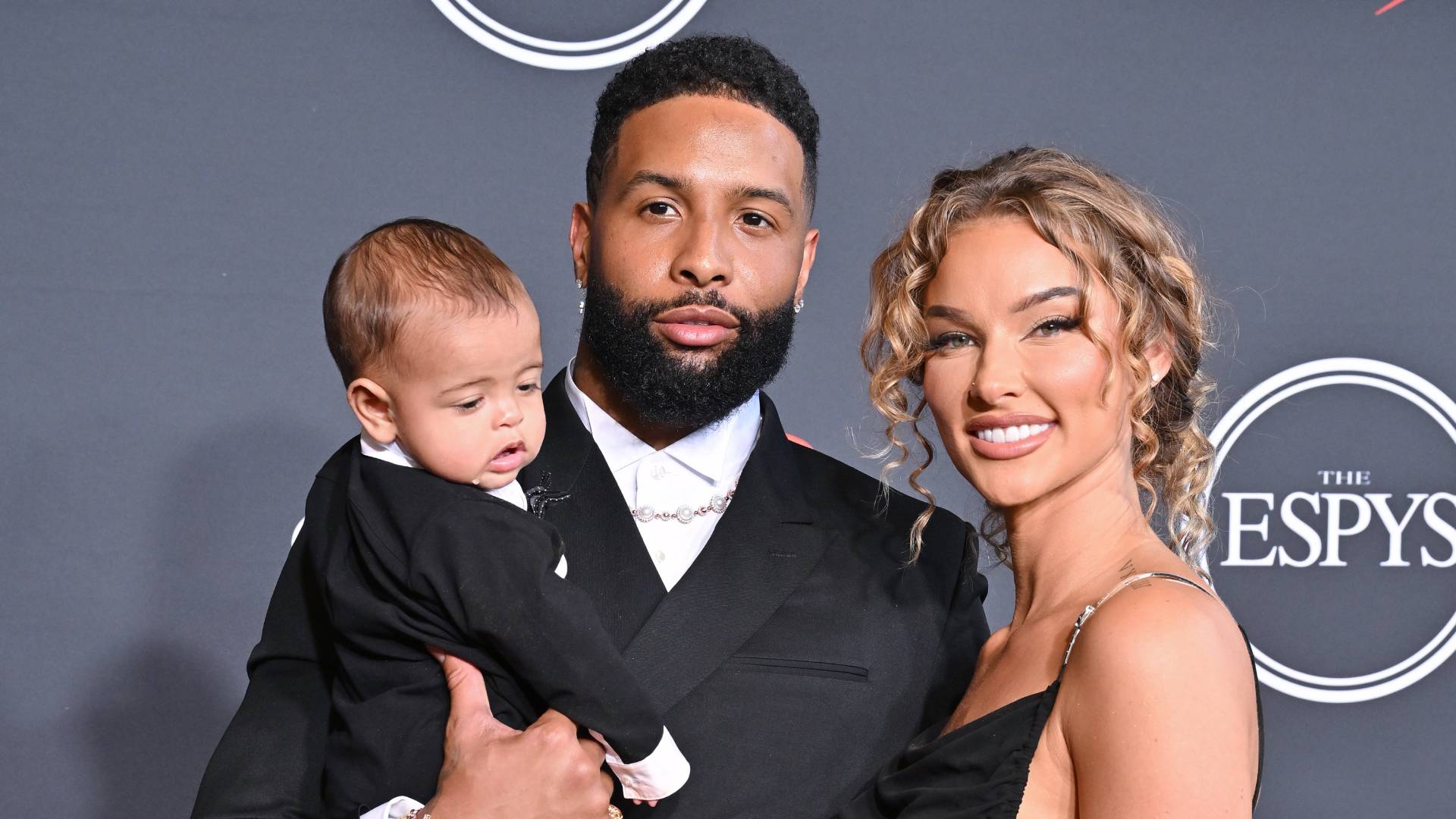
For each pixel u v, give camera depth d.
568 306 2.32
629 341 1.49
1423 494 2.41
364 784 1.34
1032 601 1.38
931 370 1.38
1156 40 2.40
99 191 2.23
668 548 1.58
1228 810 1.07
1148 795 1.08
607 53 2.32
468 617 1.28
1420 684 2.41
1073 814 1.18
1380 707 2.40
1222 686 1.10
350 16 2.28
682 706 1.46
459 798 1.25
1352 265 2.41
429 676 1.34
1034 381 1.29
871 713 1.51
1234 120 2.40
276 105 2.27
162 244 2.24
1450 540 2.41
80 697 2.21
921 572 1.62
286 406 2.26
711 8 2.35
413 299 1.33
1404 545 2.41
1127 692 1.11
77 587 2.21
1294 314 2.40
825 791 1.46
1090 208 1.32
